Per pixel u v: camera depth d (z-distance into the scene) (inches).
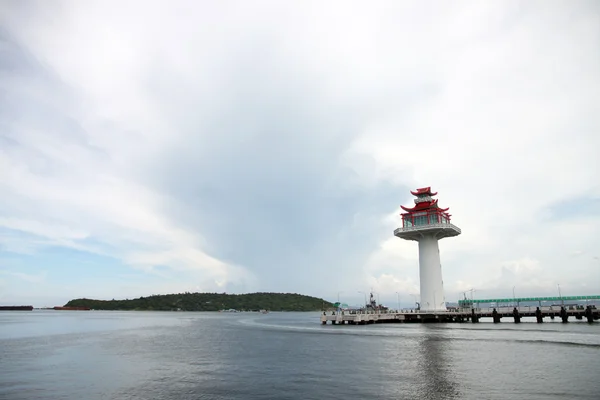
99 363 1555.1
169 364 1517.0
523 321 3848.4
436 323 3627.0
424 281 3870.6
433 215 3848.4
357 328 3267.7
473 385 1071.6
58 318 6884.8
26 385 1154.0
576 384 1065.5
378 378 1186.0
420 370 1295.5
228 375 1278.3
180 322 5388.8
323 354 1723.7
